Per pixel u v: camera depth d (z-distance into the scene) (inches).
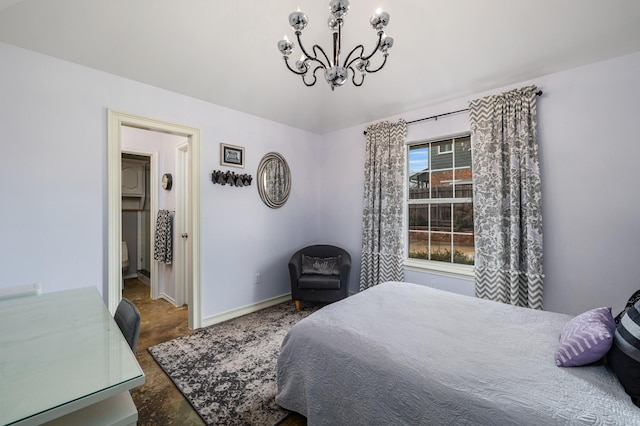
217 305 120.9
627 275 83.4
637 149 81.6
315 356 57.1
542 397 38.1
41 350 38.6
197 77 104.7
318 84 130.2
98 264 88.8
